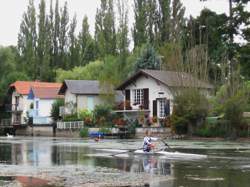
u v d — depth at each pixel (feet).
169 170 78.79
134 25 301.22
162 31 296.10
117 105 238.89
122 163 91.86
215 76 212.23
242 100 176.55
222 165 85.81
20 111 314.35
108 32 311.47
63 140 192.34
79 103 257.96
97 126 223.51
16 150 130.11
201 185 61.57
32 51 350.84
